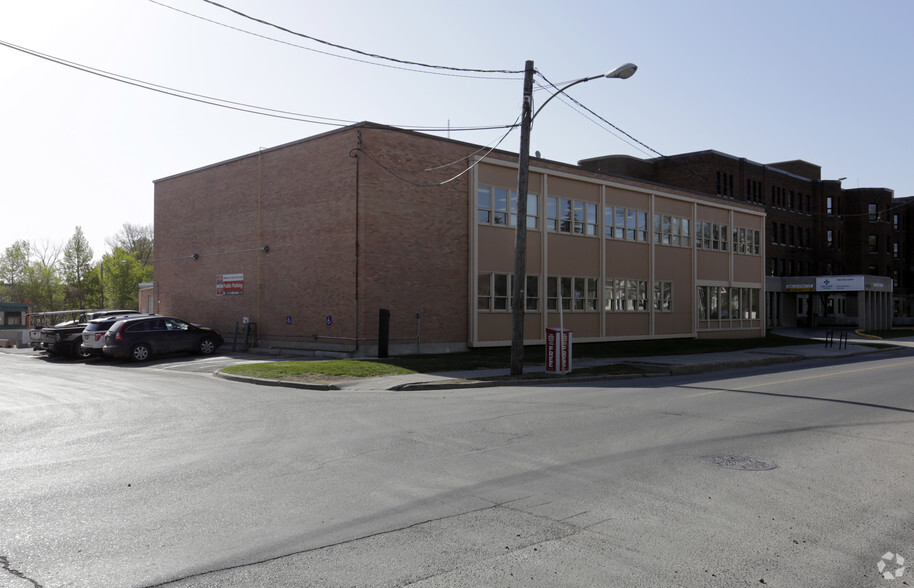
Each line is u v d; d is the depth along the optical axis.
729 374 20.34
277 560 4.74
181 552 4.89
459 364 20.41
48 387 16.03
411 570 4.57
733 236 39.25
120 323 23.66
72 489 6.61
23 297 66.00
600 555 4.86
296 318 25.72
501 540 5.16
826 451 8.40
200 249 31.00
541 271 28.06
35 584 4.33
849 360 27.20
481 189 26.06
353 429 9.99
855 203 65.25
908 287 71.69
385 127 23.64
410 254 24.05
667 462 7.76
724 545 5.07
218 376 18.86
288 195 26.34
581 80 16.67
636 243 32.59
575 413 11.46
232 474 7.21
